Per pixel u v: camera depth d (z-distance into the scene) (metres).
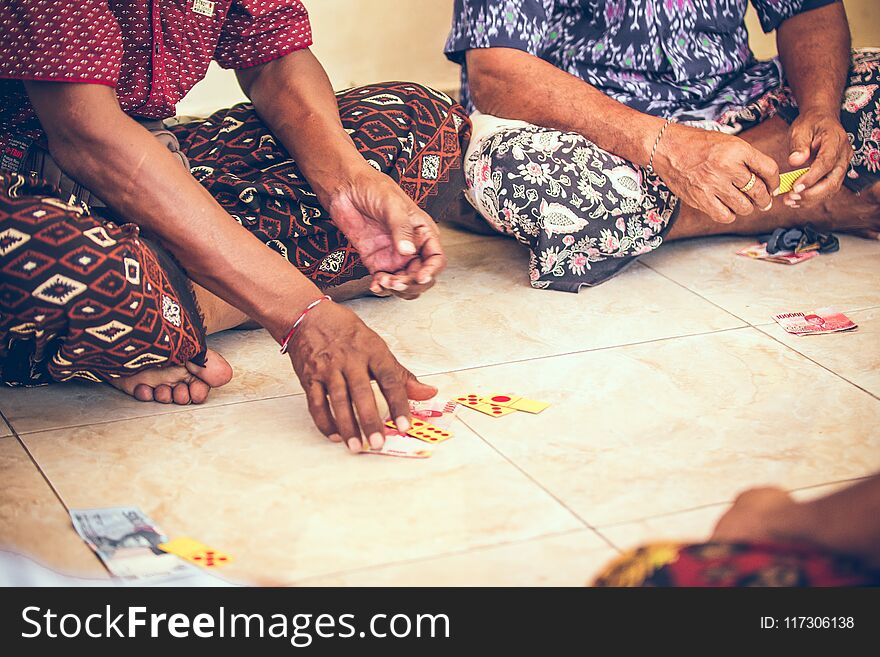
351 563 1.40
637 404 1.90
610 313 2.36
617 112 2.47
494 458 1.70
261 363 2.12
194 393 1.92
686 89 2.73
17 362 1.89
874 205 2.75
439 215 2.40
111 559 1.40
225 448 1.75
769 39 3.99
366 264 2.00
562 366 2.07
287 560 1.41
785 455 1.70
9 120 1.91
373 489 1.61
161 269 1.81
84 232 1.66
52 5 1.66
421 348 2.17
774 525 1.11
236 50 2.16
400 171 2.27
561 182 2.45
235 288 1.76
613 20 2.67
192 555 1.41
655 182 2.53
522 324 2.30
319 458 1.71
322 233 2.20
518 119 2.58
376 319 2.32
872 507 1.07
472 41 2.59
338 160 2.02
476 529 1.49
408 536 1.47
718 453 1.71
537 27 2.59
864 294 2.46
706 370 2.05
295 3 2.16
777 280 2.56
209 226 1.73
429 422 1.82
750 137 2.73
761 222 2.82
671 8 2.67
